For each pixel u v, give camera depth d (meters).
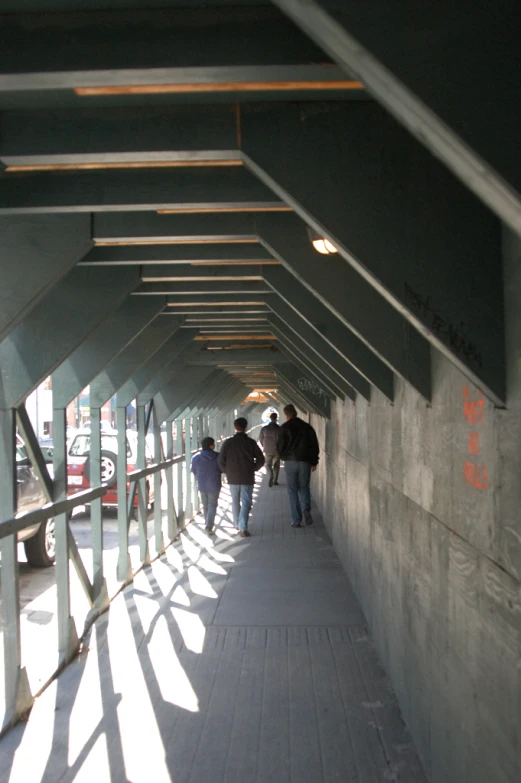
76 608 6.63
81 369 5.51
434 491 3.17
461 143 1.05
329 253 3.35
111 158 2.51
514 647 2.02
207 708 4.23
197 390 12.09
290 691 4.47
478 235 2.26
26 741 3.80
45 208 3.04
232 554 9.16
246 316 7.28
